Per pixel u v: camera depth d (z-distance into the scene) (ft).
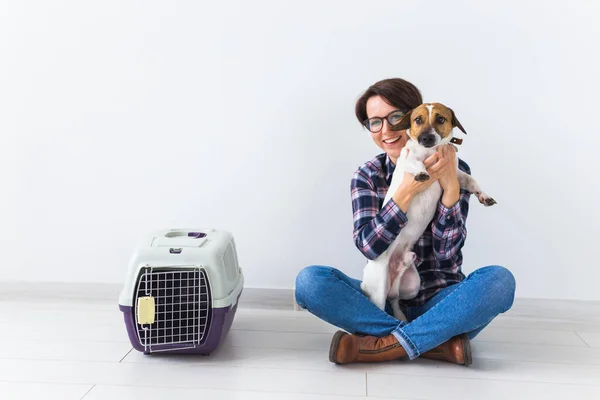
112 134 7.70
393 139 6.06
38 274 7.93
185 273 5.85
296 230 7.62
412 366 5.68
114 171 7.75
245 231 7.69
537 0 6.99
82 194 7.81
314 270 5.85
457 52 7.14
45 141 7.77
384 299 5.83
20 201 7.88
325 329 6.91
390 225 5.64
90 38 7.60
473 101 7.18
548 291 7.33
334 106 7.39
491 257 7.36
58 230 7.88
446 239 5.89
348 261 7.57
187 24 7.48
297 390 5.06
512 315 7.43
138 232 7.80
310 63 7.37
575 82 7.03
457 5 7.10
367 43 7.26
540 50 7.04
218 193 7.67
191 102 7.58
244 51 7.45
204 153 7.63
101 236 7.84
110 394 4.94
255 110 7.51
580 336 6.79
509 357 6.02
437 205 5.90
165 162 7.69
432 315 5.53
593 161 7.10
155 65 7.57
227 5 7.41
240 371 5.50
